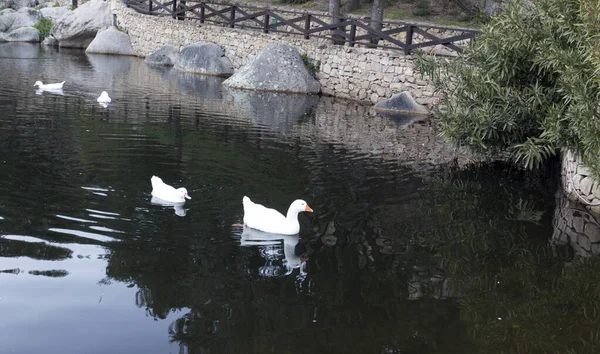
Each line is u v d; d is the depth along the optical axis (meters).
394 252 7.20
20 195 8.00
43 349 4.91
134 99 16.22
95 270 6.24
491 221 8.48
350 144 12.59
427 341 5.29
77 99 15.43
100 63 23.81
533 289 6.41
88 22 28.56
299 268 6.61
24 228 7.03
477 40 11.24
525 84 10.75
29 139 10.82
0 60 22.38
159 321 5.42
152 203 8.09
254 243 7.17
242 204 8.33
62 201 7.90
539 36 10.12
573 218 8.80
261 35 22.17
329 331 5.38
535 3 10.01
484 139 11.00
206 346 5.07
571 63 8.84
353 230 7.81
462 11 22.73
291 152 11.49
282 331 5.34
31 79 18.30
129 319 5.44
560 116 9.28
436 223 8.27
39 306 5.55
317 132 13.64
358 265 6.78
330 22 22.67
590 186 9.25
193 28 24.83
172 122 13.50
